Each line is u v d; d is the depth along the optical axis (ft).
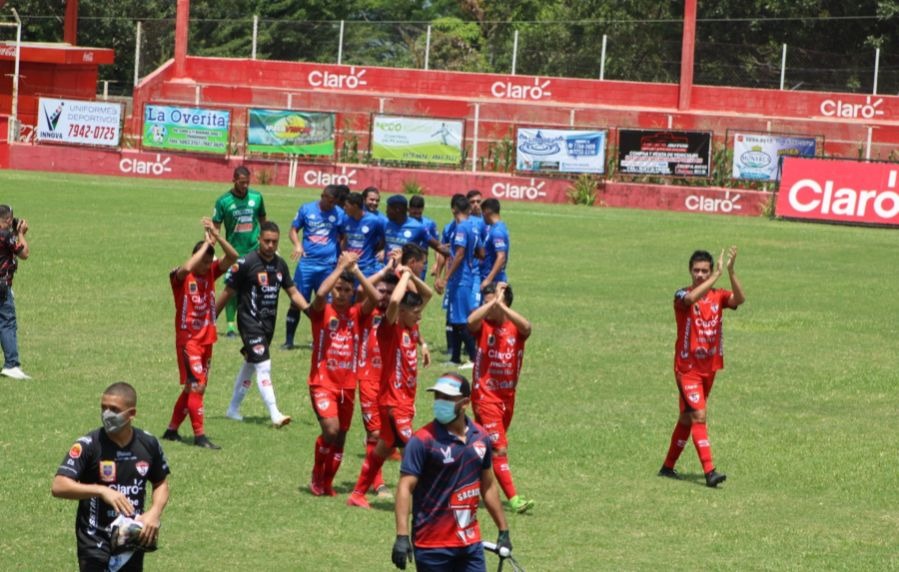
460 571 47.65
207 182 271.08
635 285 153.89
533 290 147.64
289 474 71.77
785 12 364.99
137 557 45.19
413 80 312.71
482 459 47.57
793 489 73.92
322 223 106.83
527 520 65.82
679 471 77.41
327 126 274.36
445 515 47.11
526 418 88.69
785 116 303.27
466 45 436.35
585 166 269.23
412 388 65.46
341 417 67.97
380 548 59.57
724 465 78.69
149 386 91.76
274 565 56.54
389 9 506.48
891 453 82.28
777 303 145.48
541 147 269.85
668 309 136.67
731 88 304.71
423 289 65.31
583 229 212.02
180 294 75.97
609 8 394.52
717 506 69.87
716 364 75.00
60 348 103.24
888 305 146.41
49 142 276.21
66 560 55.72
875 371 109.09
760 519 67.72
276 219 201.05
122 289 132.46
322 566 56.59
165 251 159.94
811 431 88.12
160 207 211.20
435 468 46.96
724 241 202.80
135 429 45.39
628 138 268.41
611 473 75.87
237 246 114.01
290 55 459.73
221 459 73.72
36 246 158.92
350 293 67.31
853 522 67.67
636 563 59.31
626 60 392.06
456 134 272.10
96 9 408.87
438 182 271.28
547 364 107.34
